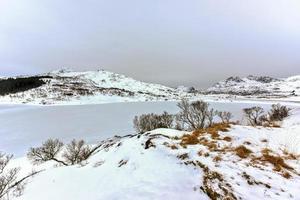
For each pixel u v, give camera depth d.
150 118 39.44
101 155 10.31
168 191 5.60
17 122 68.38
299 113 40.12
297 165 6.93
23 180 10.39
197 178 5.92
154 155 7.62
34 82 192.25
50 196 7.46
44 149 26.58
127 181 6.54
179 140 9.21
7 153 35.38
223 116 45.12
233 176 5.96
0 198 9.02
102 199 5.92
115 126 58.56
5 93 158.00
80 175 8.46
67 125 61.78
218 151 7.76
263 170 6.38
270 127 11.82
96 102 148.75
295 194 5.20
